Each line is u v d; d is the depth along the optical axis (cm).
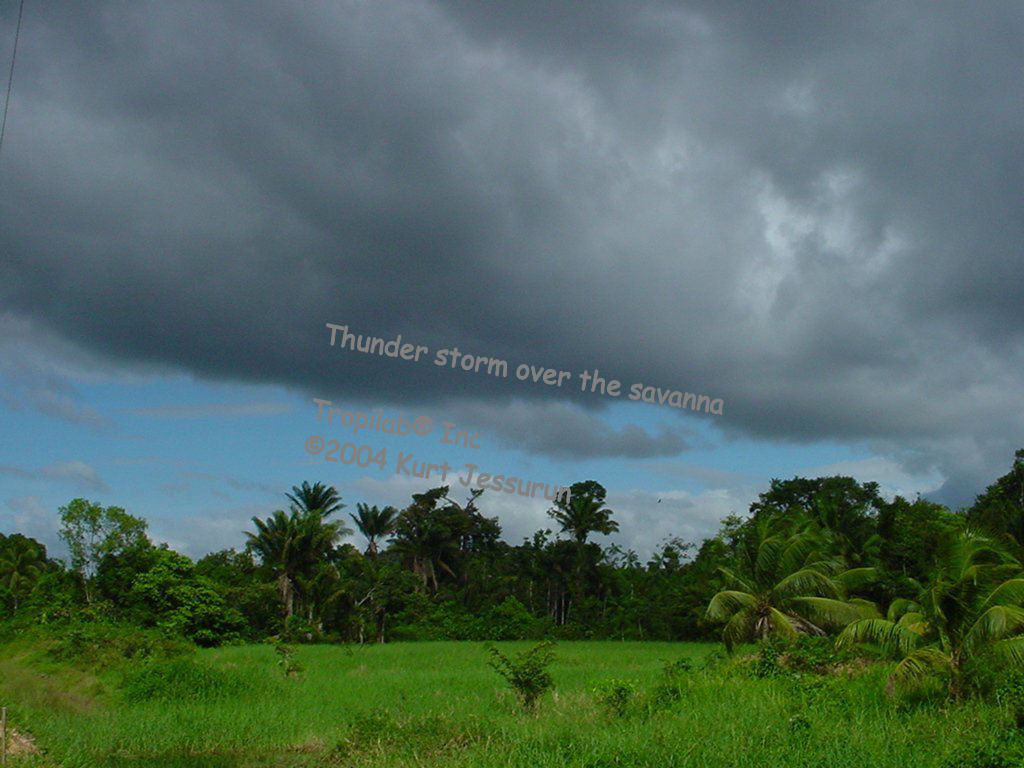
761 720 1653
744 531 4491
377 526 6825
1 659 2995
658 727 1603
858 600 3133
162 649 3020
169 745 1927
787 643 2461
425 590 6812
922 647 1948
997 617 1795
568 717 1977
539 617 6956
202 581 5097
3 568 6769
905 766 1315
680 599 6394
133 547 5203
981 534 1964
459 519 7269
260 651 4353
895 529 4216
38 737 1770
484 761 1497
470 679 2888
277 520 5909
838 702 1806
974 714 1638
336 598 5822
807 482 5938
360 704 2345
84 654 2866
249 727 2044
